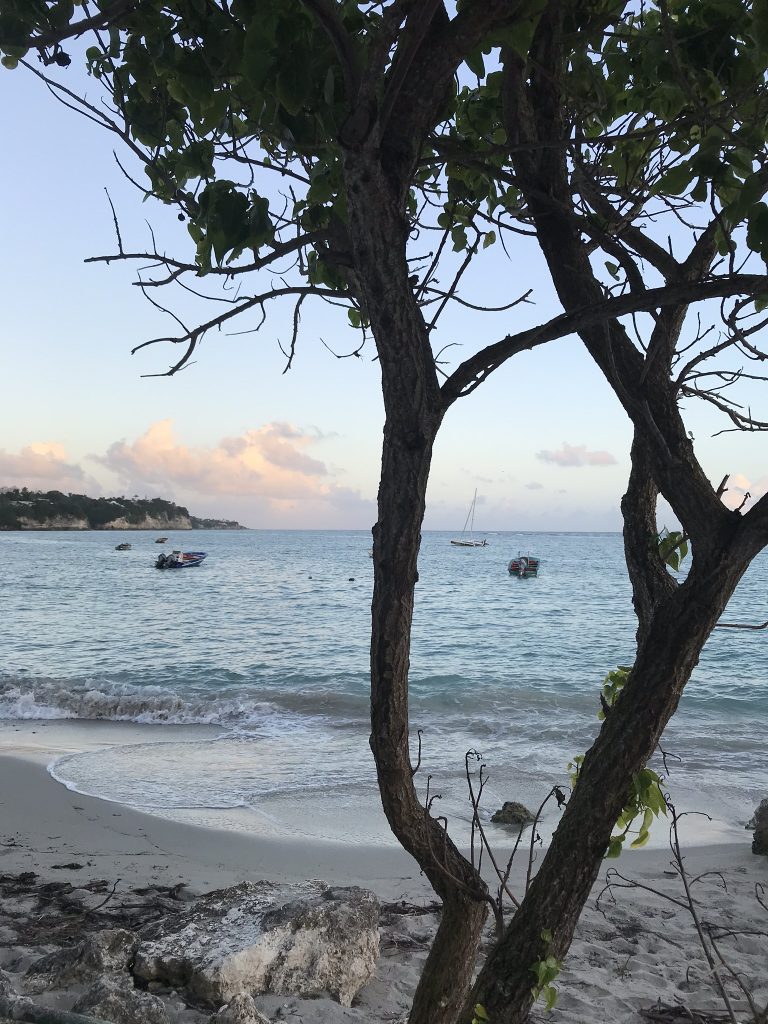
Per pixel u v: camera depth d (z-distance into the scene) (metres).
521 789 9.96
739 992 4.70
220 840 8.09
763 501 1.87
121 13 1.84
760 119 1.99
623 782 1.94
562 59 2.19
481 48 2.01
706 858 7.52
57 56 1.89
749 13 2.01
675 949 5.34
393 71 1.58
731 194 2.01
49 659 24.14
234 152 2.16
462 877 2.04
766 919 5.91
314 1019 3.91
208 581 61.84
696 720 15.32
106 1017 3.42
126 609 40.09
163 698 16.62
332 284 2.58
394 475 1.80
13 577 63.84
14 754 11.91
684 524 1.97
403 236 1.65
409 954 4.98
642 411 2.04
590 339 2.06
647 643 1.97
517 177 2.18
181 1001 3.86
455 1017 2.10
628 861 7.46
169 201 2.34
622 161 2.58
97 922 5.34
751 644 26.86
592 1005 4.46
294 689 18.64
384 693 1.85
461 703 16.92
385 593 1.83
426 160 1.91
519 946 1.95
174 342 1.98
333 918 4.41
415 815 1.95
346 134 1.54
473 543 161.62
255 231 1.89
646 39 2.14
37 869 6.70
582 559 103.62
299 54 1.68
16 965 4.49
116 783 10.31
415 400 1.76
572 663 24.02
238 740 13.37
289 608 41.16
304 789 10.16
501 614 39.16
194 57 1.91
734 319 1.96
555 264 2.16
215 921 4.46
